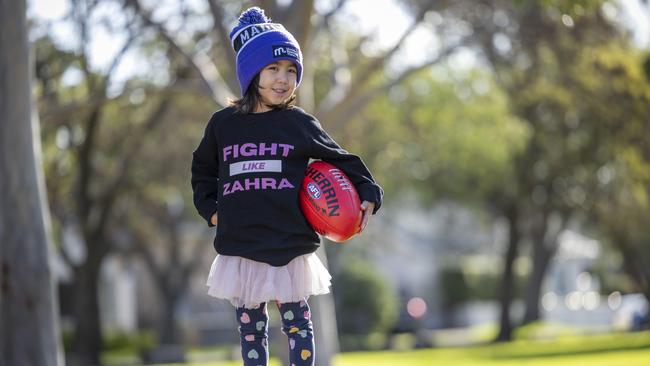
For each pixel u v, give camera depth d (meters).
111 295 44.41
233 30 4.94
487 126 28.55
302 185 4.77
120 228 31.56
